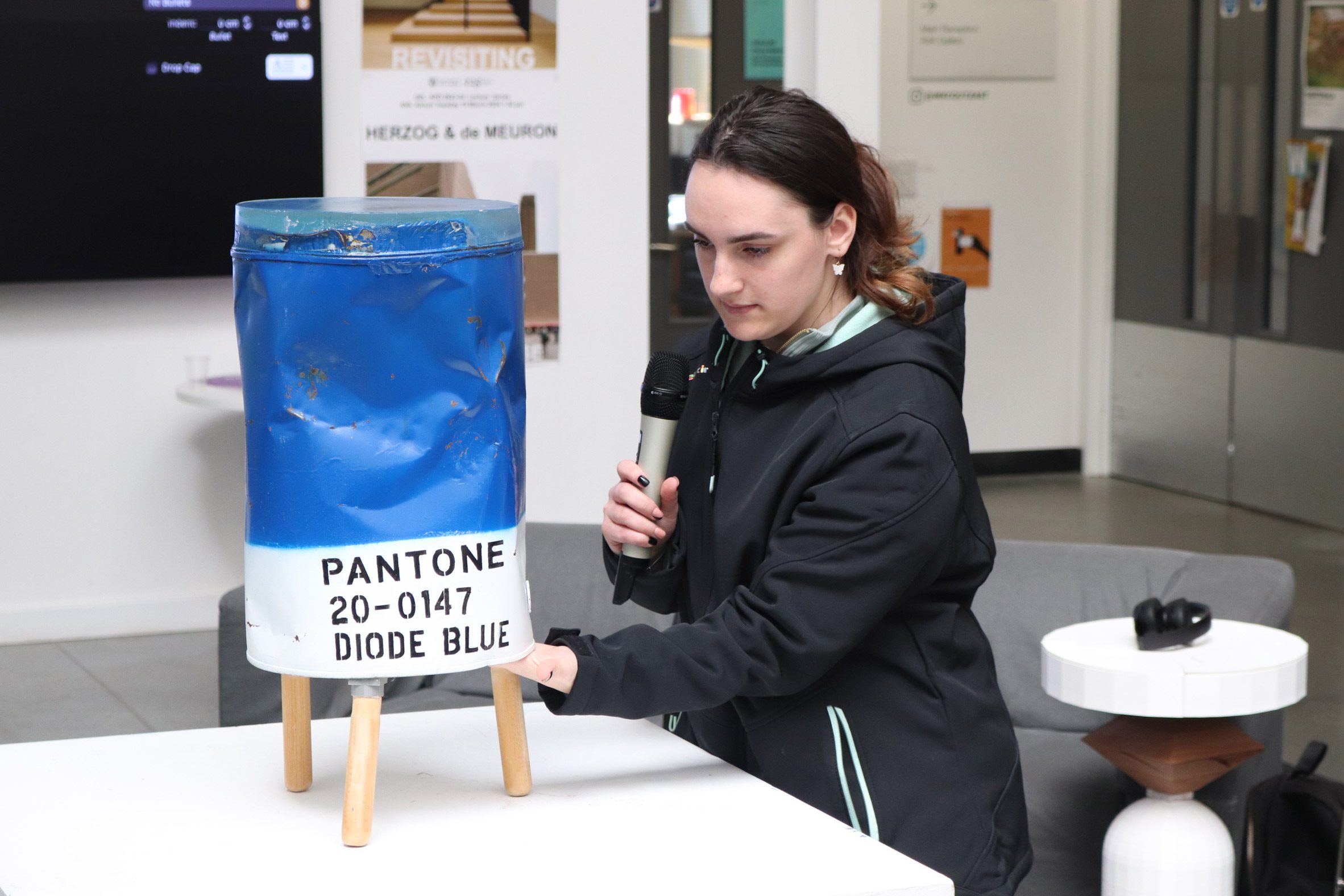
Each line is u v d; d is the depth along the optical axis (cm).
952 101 740
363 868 123
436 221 123
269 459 126
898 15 727
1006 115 749
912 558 145
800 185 143
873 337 152
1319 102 636
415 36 491
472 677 323
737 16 607
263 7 471
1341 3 619
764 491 154
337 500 125
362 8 486
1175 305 729
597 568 328
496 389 128
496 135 501
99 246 470
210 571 505
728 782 144
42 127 458
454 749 154
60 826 132
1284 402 672
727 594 158
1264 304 677
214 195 478
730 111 148
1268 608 288
